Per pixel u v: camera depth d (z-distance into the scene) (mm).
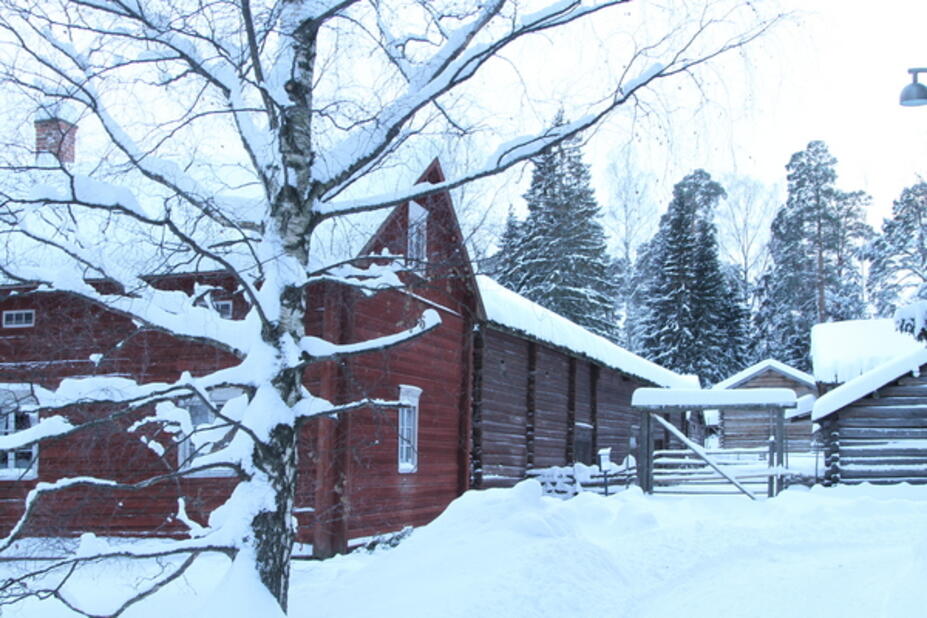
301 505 13031
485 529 9469
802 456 34781
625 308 61594
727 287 57062
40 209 5793
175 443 6664
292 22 6043
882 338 37531
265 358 6129
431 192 6285
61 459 12844
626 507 12328
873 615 6984
